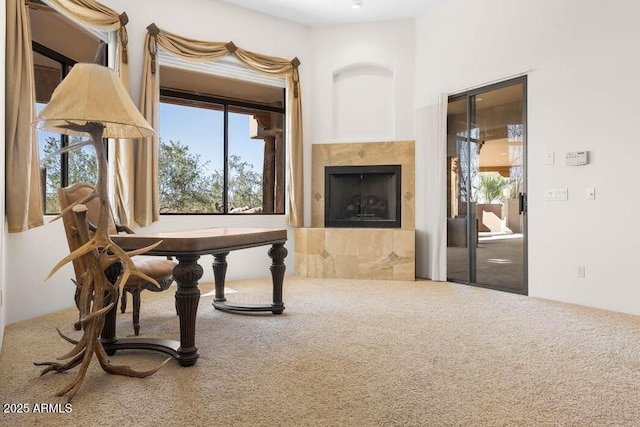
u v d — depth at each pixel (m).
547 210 4.27
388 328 3.18
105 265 2.15
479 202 5.04
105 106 1.96
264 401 1.94
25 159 3.14
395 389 2.08
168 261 3.23
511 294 4.51
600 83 3.85
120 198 4.42
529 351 2.66
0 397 1.98
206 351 2.65
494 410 1.86
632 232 3.65
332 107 5.99
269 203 5.93
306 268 5.73
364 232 5.52
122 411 1.84
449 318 3.49
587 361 2.48
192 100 5.32
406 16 5.70
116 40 4.41
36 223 3.32
